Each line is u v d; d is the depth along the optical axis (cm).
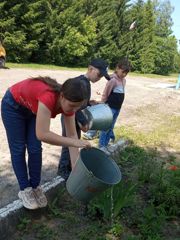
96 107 187
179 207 173
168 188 181
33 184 150
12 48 907
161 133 330
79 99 117
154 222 156
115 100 239
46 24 975
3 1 879
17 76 595
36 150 146
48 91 122
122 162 227
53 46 1007
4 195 168
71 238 143
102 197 156
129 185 168
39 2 919
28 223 146
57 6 1006
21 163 147
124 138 285
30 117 142
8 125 141
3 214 140
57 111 127
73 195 129
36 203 149
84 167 121
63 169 180
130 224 156
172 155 266
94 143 264
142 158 238
